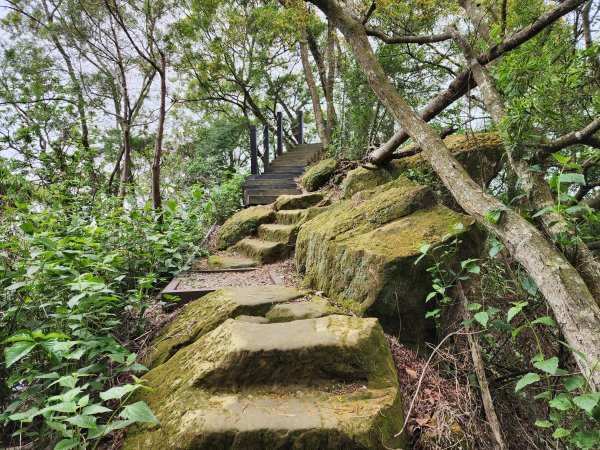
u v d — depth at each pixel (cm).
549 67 239
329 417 152
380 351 190
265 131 851
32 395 175
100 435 124
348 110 698
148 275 286
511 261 273
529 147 259
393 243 246
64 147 562
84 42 665
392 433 156
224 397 166
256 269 407
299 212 479
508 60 252
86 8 618
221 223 650
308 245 333
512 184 366
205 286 335
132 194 527
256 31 1151
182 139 1343
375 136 671
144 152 1088
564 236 203
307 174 679
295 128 1395
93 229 311
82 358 207
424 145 287
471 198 232
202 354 193
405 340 232
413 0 486
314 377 178
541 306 223
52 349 148
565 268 171
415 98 673
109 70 731
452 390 196
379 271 229
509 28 347
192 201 599
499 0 367
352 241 271
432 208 278
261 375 175
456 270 230
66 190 493
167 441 151
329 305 256
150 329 270
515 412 204
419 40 393
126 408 126
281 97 1529
